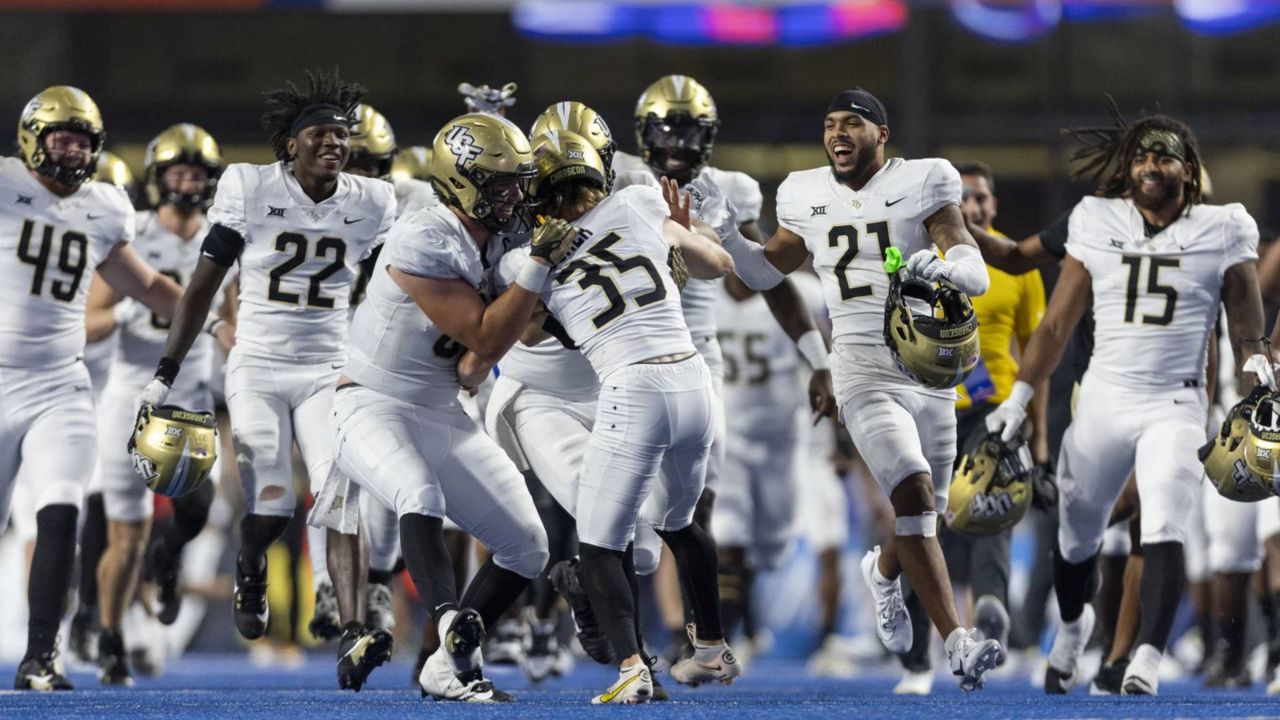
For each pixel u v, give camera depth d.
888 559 24.20
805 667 41.16
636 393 20.45
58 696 24.38
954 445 23.73
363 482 21.03
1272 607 30.73
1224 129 54.09
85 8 53.19
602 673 36.59
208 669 38.19
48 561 25.73
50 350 25.95
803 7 54.28
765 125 54.06
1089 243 25.34
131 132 53.38
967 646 21.89
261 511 25.16
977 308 28.75
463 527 21.34
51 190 25.98
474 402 28.02
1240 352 24.72
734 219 24.19
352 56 53.59
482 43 53.72
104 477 30.17
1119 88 54.28
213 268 24.61
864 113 23.31
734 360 35.22
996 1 54.16
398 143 53.62
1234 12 53.97
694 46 53.72
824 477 40.34
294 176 25.08
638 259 20.77
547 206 20.81
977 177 29.62
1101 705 21.62
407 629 44.47
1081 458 25.59
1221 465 23.39
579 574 21.73
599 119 24.38
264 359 25.12
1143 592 24.92
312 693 25.30
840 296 23.59
